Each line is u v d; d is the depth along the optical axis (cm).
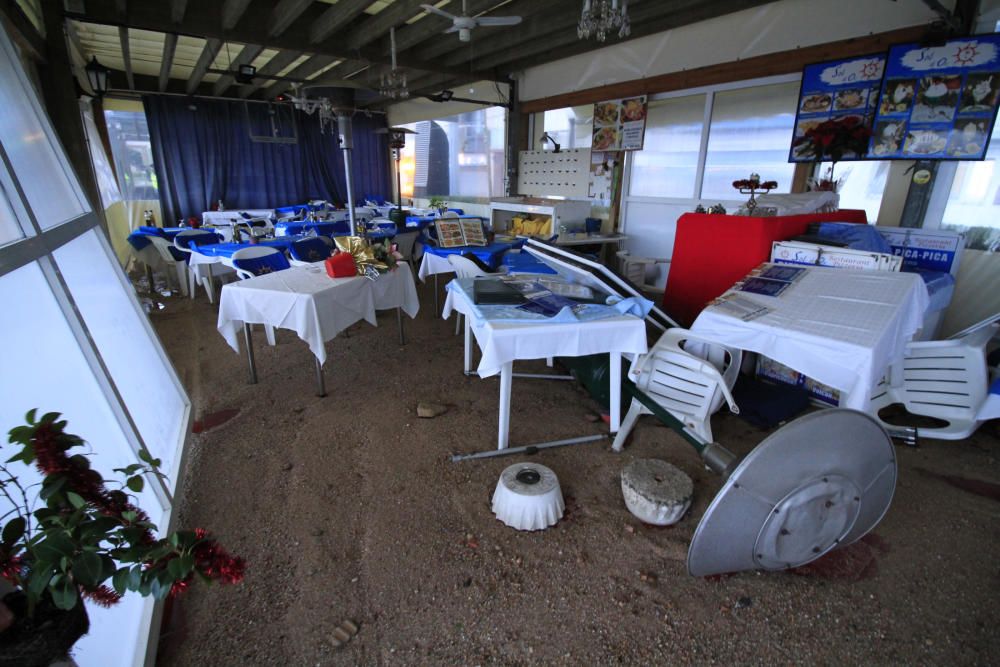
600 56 607
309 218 657
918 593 167
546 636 152
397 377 339
